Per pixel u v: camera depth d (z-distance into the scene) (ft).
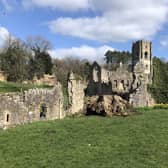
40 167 81.00
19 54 433.48
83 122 127.13
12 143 101.65
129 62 632.79
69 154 88.89
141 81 257.75
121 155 87.15
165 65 381.81
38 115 140.26
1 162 85.87
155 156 85.97
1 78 397.19
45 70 456.04
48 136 107.76
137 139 101.45
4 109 126.00
